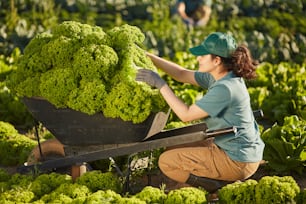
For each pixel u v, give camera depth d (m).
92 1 17.28
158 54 14.76
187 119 7.45
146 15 17.19
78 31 7.88
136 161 8.48
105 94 7.55
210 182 7.80
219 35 7.48
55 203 7.20
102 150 7.73
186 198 7.23
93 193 7.45
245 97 7.50
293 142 8.79
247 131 7.57
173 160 7.86
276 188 7.22
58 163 7.91
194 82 8.20
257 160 7.69
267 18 17.03
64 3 17.12
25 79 7.90
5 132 9.55
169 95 7.44
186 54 13.47
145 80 7.51
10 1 16.30
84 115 7.66
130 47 7.76
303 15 17.08
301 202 7.32
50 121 7.85
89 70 7.59
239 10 17.20
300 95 11.05
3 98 11.04
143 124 7.62
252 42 15.34
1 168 9.13
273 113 11.19
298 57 15.04
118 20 16.61
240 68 7.47
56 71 7.68
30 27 15.67
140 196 7.37
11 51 14.54
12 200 7.44
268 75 12.83
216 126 7.57
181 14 15.75
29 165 8.11
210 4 16.58
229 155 7.60
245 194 7.29
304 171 8.91
